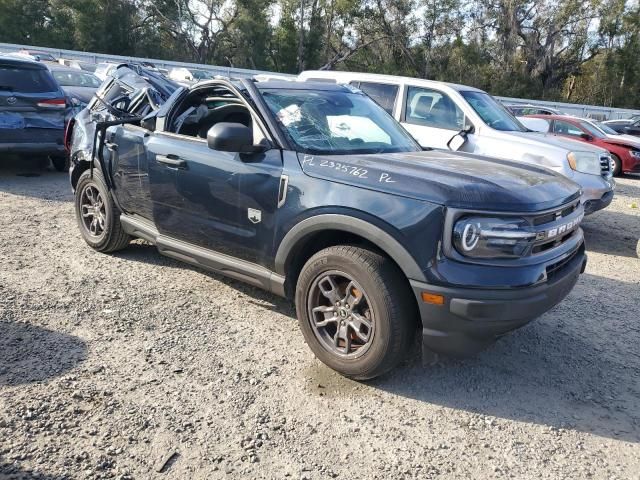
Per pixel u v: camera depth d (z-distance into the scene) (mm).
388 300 3285
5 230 6105
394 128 4785
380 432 3125
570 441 3146
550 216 3434
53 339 3838
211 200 4164
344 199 3439
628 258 6984
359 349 3473
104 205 5348
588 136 15125
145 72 5805
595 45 43812
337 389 3506
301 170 3697
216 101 4660
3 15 40688
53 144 8656
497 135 7625
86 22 40938
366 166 3576
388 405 3379
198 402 3271
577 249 3883
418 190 3271
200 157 4234
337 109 4508
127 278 5004
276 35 44812
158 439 2934
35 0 41344
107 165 5191
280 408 3275
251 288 4941
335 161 3672
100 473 2664
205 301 4637
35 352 3652
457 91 8062
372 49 46281
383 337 3320
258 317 4414
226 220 4105
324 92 4660
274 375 3613
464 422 3260
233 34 44156
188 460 2803
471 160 4152
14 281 4727
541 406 3465
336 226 3453
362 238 3566
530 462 2957
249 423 3119
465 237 3133
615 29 42844
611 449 3102
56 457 2740
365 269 3328
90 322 4125
